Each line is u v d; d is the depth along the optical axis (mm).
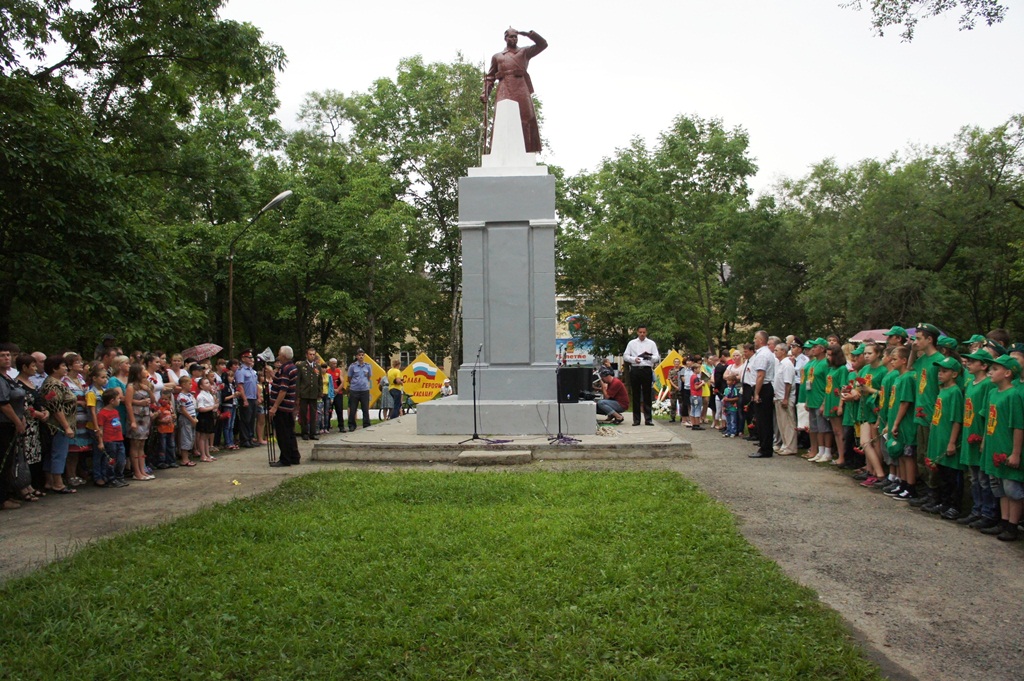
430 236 40469
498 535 6758
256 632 4734
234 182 23609
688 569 5773
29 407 9680
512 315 14367
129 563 6250
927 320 30391
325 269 35125
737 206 36156
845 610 5152
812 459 12188
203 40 18375
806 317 38375
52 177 15047
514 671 4129
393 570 5836
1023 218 31078
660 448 12250
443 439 13008
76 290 15930
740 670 4117
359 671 4176
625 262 38031
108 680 4125
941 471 8094
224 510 8172
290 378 12469
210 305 35312
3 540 7457
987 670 4227
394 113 40188
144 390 11422
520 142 15055
